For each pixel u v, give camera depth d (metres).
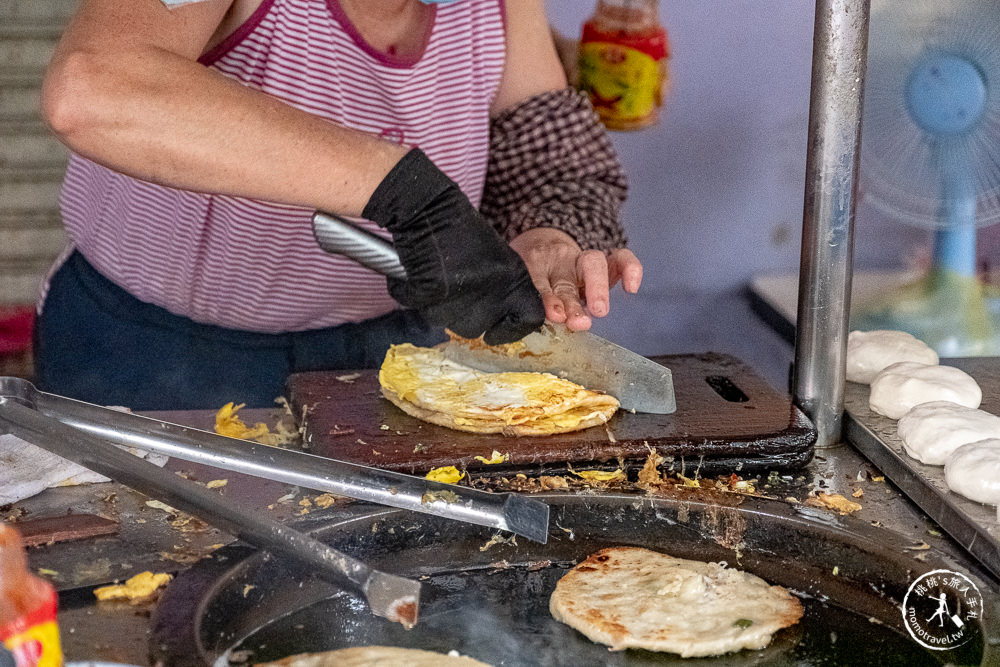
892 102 2.26
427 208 1.27
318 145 1.24
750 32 2.89
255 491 1.27
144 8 1.27
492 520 1.09
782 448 1.35
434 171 1.26
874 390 1.46
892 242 3.07
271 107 1.25
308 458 1.11
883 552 1.12
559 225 1.81
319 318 1.98
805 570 1.19
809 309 1.41
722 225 3.10
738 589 1.13
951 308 2.76
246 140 1.21
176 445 1.10
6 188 3.29
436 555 1.22
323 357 1.98
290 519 1.20
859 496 1.28
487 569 1.20
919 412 1.33
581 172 1.96
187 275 1.87
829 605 1.12
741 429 1.38
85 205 1.92
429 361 1.62
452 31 1.79
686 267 3.14
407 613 0.92
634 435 1.38
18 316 3.25
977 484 1.15
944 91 2.19
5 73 3.18
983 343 2.65
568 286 1.55
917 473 1.24
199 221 1.78
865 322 2.74
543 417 1.39
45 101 1.19
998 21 2.12
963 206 2.33
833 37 1.27
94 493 1.24
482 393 1.46
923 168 2.31
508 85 1.97
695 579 1.13
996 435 1.25
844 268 1.38
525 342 1.58
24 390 1.14
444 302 1.32
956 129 2.23
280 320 1.96
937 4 2.14
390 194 1.25
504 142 1.96
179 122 1.19
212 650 0.99
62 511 1.19
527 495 1.26
